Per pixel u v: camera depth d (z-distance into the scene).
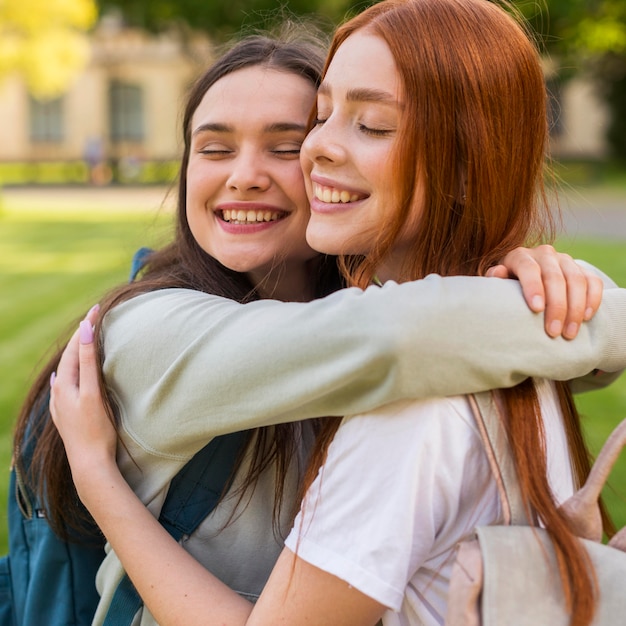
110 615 1.56
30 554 1.81
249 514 1.58
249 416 1.33
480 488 1.32
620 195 20.06
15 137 36.44
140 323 1.49
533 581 1.20
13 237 13.75
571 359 1.32
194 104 1.85
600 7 21.12
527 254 1.40
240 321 1.37
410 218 1.44
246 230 1.78
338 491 1.29
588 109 33.09
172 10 21.28
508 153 1.44
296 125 1.74
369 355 1.23
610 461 1.25
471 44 1.39
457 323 1.25
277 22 2.42
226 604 1.37
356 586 1.24
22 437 1.83
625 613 1.19
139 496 1.54
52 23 20.73
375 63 1.41
